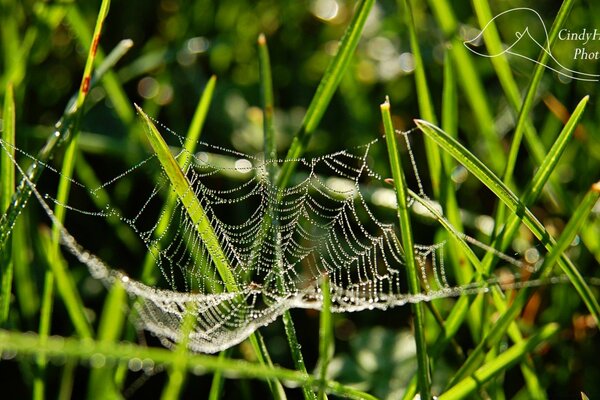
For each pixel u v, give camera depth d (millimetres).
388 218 527
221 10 601
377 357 478
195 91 578
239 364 398
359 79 579
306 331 512
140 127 524
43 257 474
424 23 589
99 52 517
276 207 469
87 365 482
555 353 494
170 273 499
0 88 498
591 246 476
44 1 501
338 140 566
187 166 480
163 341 455
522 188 545
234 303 477
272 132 474
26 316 469
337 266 513
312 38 625
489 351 451
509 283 507
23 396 476
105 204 519
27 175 448
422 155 561
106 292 504
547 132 538
